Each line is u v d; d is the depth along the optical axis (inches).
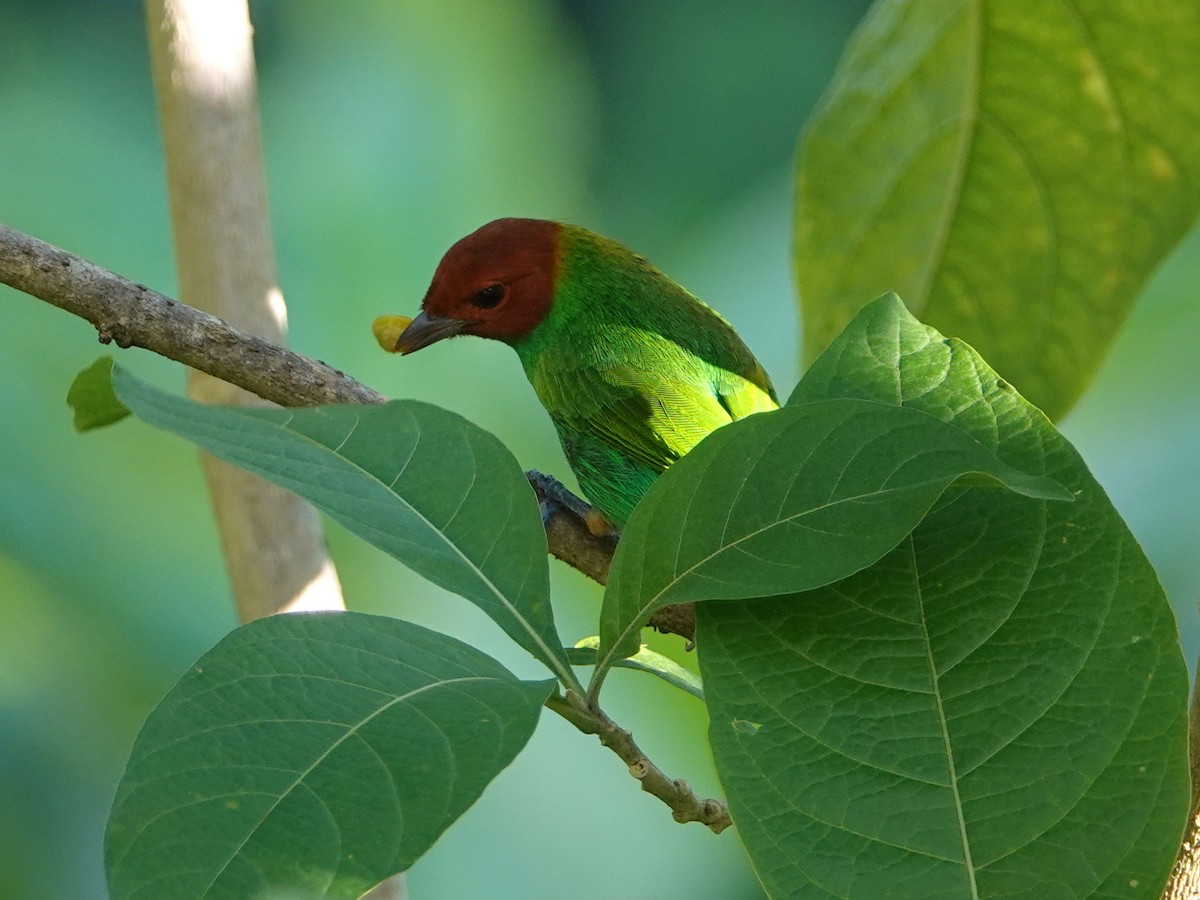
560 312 374.6
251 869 131.3
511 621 169.5
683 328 369.4
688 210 670.5
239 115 273.0
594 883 418.6
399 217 497.7
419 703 147.4
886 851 151.2
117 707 382.9
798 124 674.8
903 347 169.6
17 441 399.2
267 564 272.5
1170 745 151.6
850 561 154.8
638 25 671.1
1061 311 287.9
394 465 173.3
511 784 420.2
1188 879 170.2
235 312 272.2
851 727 157.2
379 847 133.0
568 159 582.6
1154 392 436.8
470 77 532.7
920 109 283.3
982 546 162.9
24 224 478.3
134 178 510.9
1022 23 269.7
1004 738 154.9
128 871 131.3
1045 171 280.5
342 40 530.9
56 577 387.5
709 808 185.3
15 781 366.9
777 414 157.0
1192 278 442.3
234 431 156.9
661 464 356.2
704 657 162.1
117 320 234.8
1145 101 270.7
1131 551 158.9
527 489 174.6
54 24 538.6
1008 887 149.3
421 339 382.6
